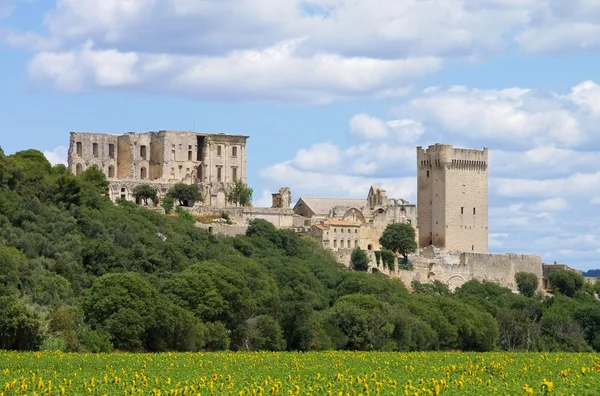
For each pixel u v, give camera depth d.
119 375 197.62
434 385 176.12
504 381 189.12
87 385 180.88
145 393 175.00
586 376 194.50
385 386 178.88
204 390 175.88
